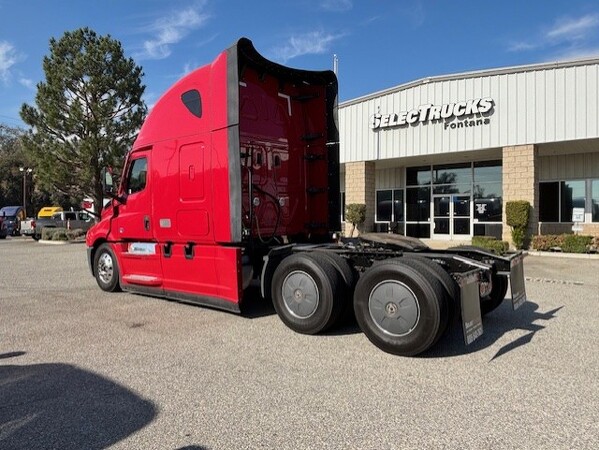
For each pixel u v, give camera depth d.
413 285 4.80
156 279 7.61
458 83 17.44
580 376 4.26
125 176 8.16
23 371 4.56
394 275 4.92
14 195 59.25
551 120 15.72
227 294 6.46
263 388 4.07
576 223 18.25
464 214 20.91
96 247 9.10
